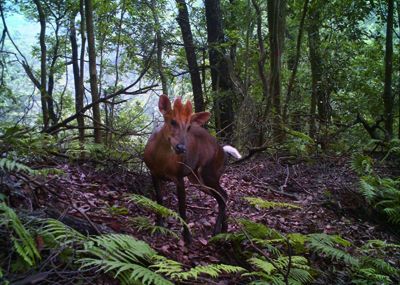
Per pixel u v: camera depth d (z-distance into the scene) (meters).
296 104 11.71
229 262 4.55
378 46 13.02
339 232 6.23
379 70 12.46
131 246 3.37
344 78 12.05
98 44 12.27
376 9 12.66
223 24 13.12
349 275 4.87
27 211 3.47
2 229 3.15
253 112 9.30
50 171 4.27
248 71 11.71
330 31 12.03
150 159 4.62
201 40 14.34
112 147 6.44
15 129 4.57
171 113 4.49
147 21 11.74
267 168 8.38
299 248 4.93
